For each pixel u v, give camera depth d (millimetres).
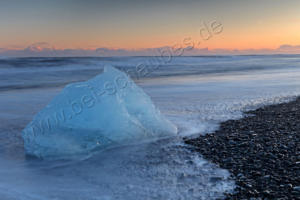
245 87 12727
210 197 2803
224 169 3520
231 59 61000
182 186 3105
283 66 33000
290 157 3764
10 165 3949
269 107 7773
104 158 4160
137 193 2982
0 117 7102
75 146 4359
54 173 3641
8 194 3018
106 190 3092
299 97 9484
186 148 4473
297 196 2670
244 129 5469
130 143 4867
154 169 3648
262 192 2807
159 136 5211
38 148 4320
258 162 3656
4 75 22078
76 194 3006
